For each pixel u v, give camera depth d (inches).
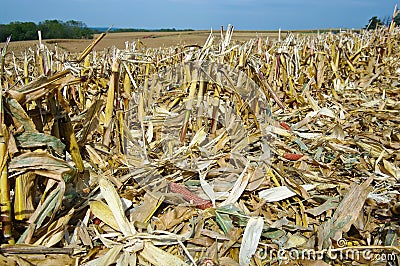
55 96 67.4
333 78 205.5
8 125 58.5
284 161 97.8
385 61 246.5
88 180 75.5
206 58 112.7
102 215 65.2
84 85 132.1
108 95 88.4
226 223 66.4
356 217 64.7
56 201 59.5
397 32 342.6
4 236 56.1
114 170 83.0
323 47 234.2
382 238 65.6
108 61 132.0
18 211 58.8
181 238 62.0
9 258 52.7
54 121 67.4
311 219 72.4
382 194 81.0
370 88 191.3
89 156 87.9
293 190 78.0
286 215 72.9
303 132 127.0
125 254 57.4
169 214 68.8
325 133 119.0
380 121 136.6
